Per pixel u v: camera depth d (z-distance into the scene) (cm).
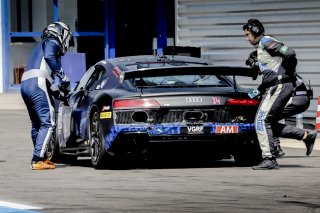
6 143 3381
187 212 1784
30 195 2061
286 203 1883
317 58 4062
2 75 5684
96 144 2569
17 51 5734
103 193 2069
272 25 4262
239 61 4466
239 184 2189
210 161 2805
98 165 2562
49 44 2619
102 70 2700
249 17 4378
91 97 2625
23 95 2650
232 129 2484
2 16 5684
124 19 5950
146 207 1850
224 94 2491
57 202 1942
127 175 2416
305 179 2278
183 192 2064
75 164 2797
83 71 3788
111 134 2470
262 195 2000
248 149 2592
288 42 4188
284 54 2469
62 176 2420
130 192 2078
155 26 5869
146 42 5922
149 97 2461
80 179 2342
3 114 4544
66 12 5872
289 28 4178
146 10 5906
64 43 2641
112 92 2527
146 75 2452
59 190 2134
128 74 2444
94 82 2717
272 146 2512
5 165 2717
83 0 5912
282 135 2633
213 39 4569
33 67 2636
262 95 2519
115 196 2017
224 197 1977
